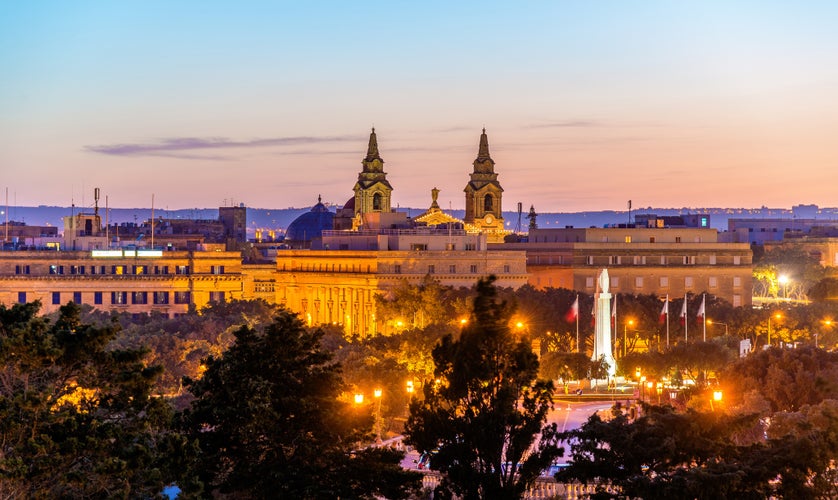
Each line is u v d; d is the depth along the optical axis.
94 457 151.50
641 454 166.12
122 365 158.62
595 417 173.38
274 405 164.62
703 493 158.38
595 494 167.38
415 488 173.25
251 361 167.38
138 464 150.75
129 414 158.88
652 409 175.38
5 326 156.38
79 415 153.75
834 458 168.88
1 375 152.62
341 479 165.50
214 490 174.88
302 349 169.50
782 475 165.00
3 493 144.00
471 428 169.00
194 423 164.50
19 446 147.25
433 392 177.50
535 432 172.62
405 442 175.12
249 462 164.62
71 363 156.12
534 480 171.88
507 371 173.12
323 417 165.25
